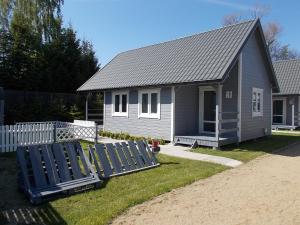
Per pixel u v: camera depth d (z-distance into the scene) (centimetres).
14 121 2230
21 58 2545
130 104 1956
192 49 1838
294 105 2823
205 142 1506
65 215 641
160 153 1355
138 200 730
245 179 932
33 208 685
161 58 1984
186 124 1727
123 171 991
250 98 1786
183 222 614
